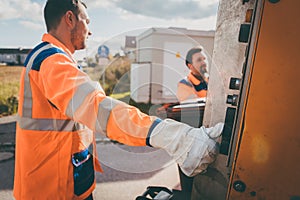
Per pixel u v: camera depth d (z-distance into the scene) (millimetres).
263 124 656
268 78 634
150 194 1308
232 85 845
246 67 726
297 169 658
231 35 907
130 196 2783
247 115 663
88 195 1260
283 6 602
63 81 831
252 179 693
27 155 1055
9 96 6539
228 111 846
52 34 1100
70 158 1099
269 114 648
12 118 6168
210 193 989
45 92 903
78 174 1160
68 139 1067
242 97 731
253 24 706
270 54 624
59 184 1092
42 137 1039
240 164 692
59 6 1064
